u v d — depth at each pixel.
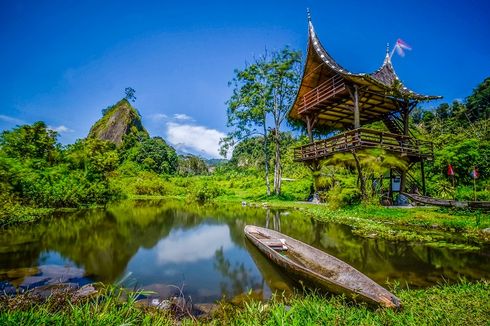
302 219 13.21
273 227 11.12
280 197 23.91
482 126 30.09
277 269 5.93
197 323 3.46
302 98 19.12
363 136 14.49
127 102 83.44
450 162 17.45
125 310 3.39
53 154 20.19
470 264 6.19
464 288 4.40
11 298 4.14
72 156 20.25
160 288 4.97
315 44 16.27
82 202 18.89
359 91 15.01
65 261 6.59
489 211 11.02
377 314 3.33
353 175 21.52
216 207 19.59
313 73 17.72
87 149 21.48
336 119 20.70
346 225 11.17
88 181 19.50
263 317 3.46
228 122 26.47
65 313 3.26
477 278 5.34
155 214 15.71
